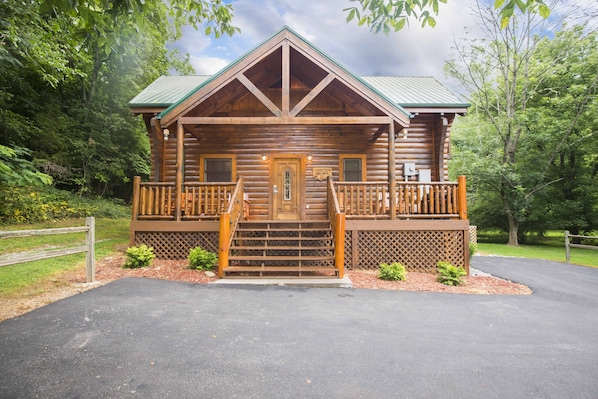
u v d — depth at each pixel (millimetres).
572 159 18172
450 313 4449
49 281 5270
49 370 2615
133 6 3236
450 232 7504
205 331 3516
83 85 17688
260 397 2338
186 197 7715
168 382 2498
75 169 16016
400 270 6379
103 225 12445
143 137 19719
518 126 17531
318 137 10234
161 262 7035
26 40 8609
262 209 10039
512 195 17766
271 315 4113
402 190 7887
